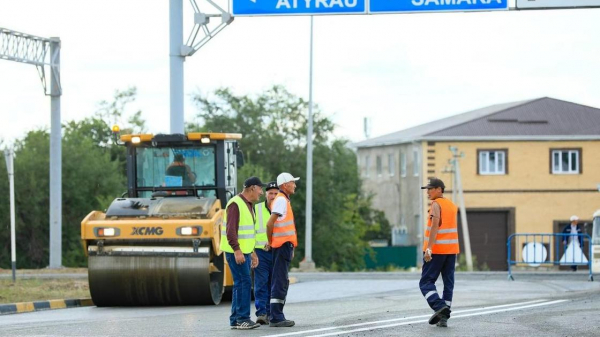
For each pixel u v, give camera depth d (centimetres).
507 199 11738
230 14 4472
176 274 3766
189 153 4141
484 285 4816
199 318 3184
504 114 12062
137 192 4153
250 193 2802
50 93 6869
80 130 13975
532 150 11756
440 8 4216
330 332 2636
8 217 10131
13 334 2691
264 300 2888
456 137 11775
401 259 12525
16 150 10506
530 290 4422
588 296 3950
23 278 5756
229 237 2745
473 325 2772
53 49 6775
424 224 12200
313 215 11519
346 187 11738
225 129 11719
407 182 12912
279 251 2823
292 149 11681
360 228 13000
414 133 12888
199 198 3934
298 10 4344
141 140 4116
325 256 11544
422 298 3988
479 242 11700
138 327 2862
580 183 11738
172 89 4725
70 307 4072
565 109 12188
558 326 2739
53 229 6969
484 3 4191
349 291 4588
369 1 4269
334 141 11706
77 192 10450
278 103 11825
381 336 2522
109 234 3803
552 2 4144
